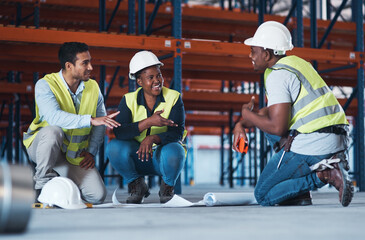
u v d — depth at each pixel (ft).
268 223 5.57
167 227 5.19
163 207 9.74
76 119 9.80
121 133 10.94
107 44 17.67
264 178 9.79
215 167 88.48
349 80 30.53
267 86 9.43
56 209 8.89
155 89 11.26
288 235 4.45
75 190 9.27
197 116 43.04
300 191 9.47
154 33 31.73
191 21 31.09
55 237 4.45
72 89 10.71
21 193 4.73
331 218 6.23
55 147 9.96
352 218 6.24
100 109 11.30
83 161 10.78
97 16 29.37
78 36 17.34
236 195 10.49
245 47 19.52
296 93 9.30
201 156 88.17
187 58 23.59
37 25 24.57
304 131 9.27
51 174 10.12
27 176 4.83
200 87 52.70
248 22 30.68
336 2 56.65
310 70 9.59
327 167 9.15
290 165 9.40
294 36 27.66
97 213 7.45
